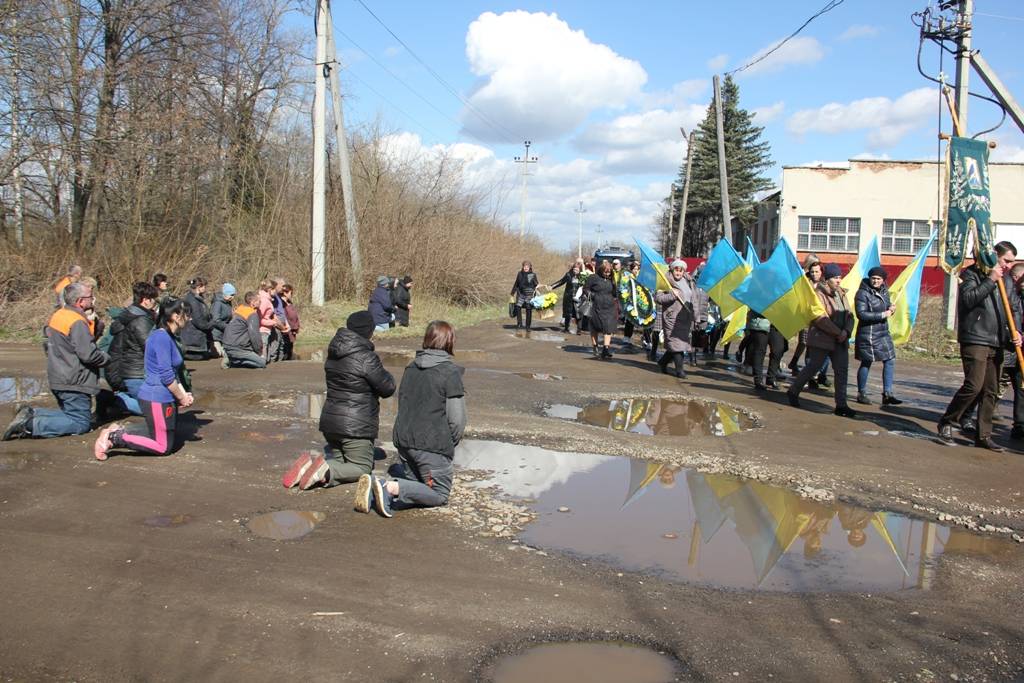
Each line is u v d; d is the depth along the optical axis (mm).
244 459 6754
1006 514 5832
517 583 4363
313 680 3318
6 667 3357
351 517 5344
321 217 19703
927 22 15750
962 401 7898
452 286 26047
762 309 10398
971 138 13133
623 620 3961
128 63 20297
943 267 13312
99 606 3941
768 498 6121
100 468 6355
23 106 18547
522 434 7953
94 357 7414
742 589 4395
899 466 7086
